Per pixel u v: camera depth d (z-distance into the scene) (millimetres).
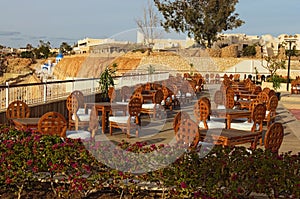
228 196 3578
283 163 3801
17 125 6859
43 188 4531
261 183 3613
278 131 5031
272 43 47250
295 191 3496
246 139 6137
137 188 4336
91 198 4363
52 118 5609
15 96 8945
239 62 33281
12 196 4320
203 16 33625
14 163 4156
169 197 4234
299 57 36125
